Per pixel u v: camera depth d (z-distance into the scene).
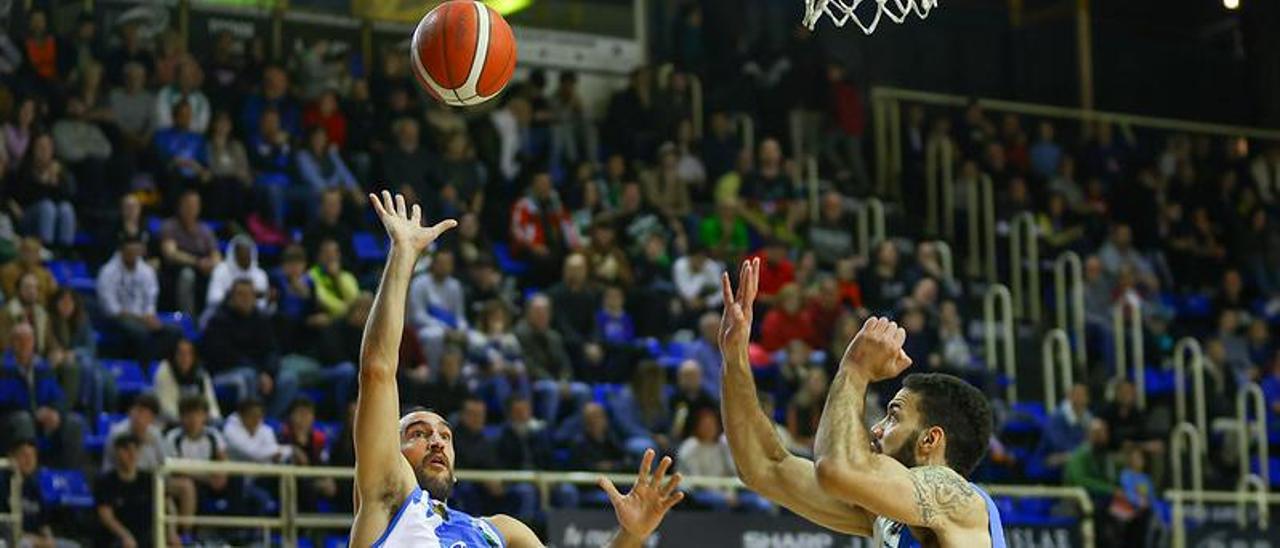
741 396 6.18
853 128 21.05
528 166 19.25
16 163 16.27
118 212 16.61
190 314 15.71
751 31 22.91
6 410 13.74
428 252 16.56
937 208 21.30
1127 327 19.55
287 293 15.72
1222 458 18.12
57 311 14.55
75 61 17.66
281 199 17.30
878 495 5.52
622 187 18.64
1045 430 16.91
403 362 15.11
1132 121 22.73
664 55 22.59
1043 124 21.84
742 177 19.53
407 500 5.80
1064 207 21.16
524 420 14.52
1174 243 21.33
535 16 21.92
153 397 13.33
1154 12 25.09
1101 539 16.05
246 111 18.14
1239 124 24.97
